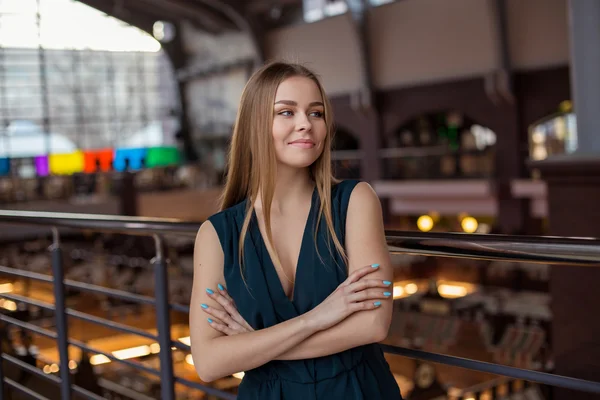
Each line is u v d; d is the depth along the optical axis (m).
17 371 3.40
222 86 23.22
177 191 22.00
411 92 17.17
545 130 15.48
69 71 24.78
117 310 11.42
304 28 18.59
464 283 13.79
